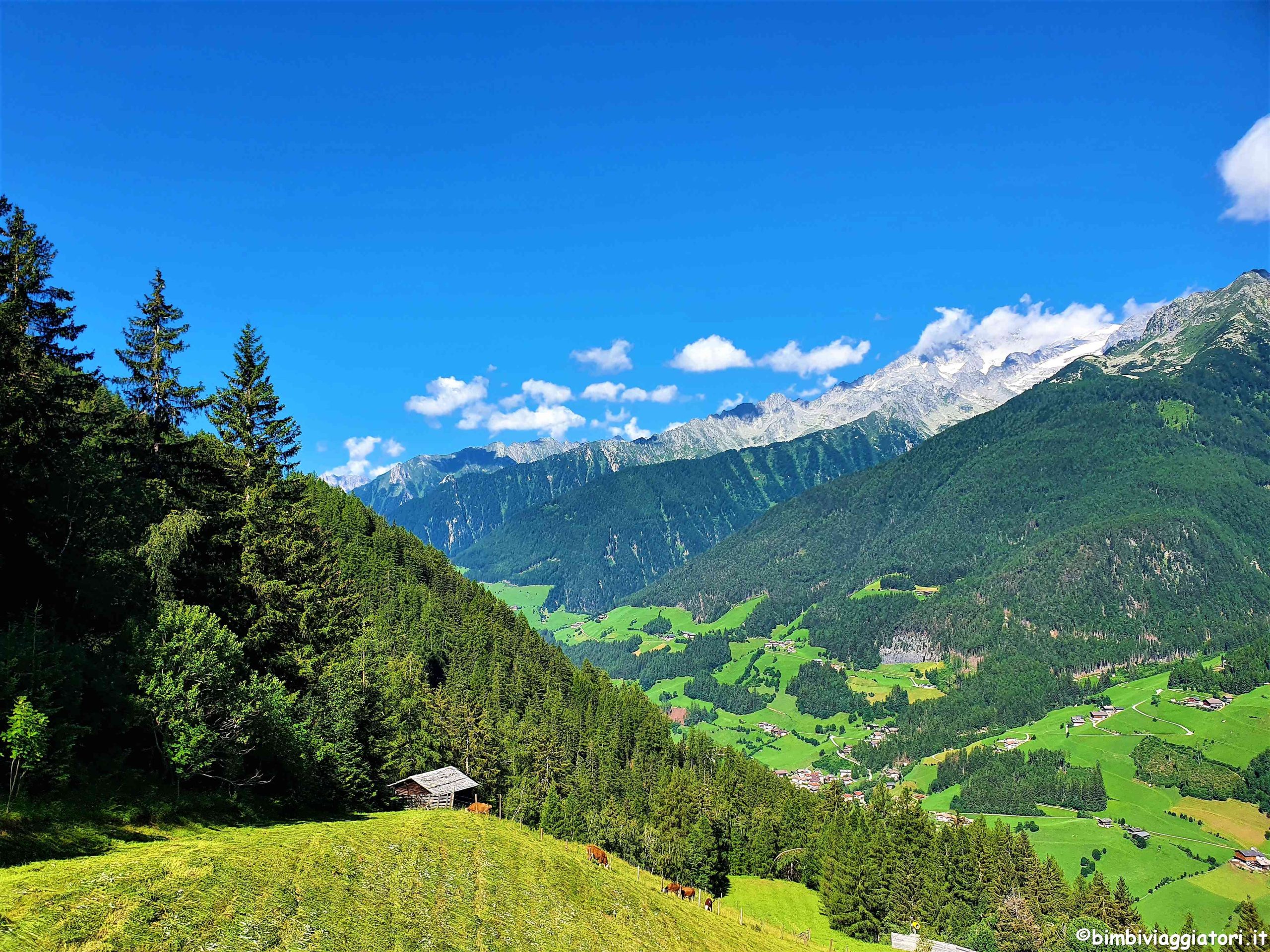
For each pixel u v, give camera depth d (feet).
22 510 157.48
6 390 155.84
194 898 106.52
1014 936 373.61
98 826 120.37
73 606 162.81
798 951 244.63
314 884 125.80
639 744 590.14
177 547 194.49
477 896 152.46
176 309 203.10
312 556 260.42
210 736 146.41
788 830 445.78
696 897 266.16
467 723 388.98
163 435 203.21
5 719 115.75
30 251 166.20
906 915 393.50
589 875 196.65
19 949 83.35
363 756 235.61
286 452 239.30
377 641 374.22
